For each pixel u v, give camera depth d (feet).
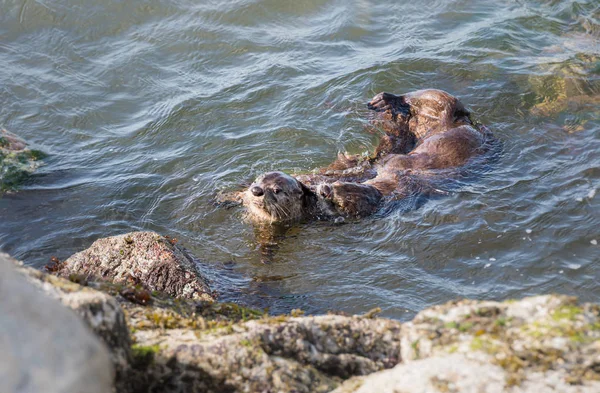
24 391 19.24
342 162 69.10
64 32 93.66
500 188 62.39
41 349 20.25
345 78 81.56
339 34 91.45
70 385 19.94
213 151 72.02
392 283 52.06
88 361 21.02
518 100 75.97
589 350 25.27
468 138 67.82
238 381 26.81
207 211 63.72
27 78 85.92
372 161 69.15
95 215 63.10
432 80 80.48
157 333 30.94
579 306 27.71
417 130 71.15
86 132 77.51
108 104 81.82
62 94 83.30
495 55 84.28
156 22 95.20
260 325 30.19
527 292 48.88
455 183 63.72
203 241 59.77
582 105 74.23
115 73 86.79
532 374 24.54
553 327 26.58
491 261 53.16
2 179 67.82
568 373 24.45
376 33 91.56
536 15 92.02
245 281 53.42
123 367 25.76
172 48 90.63
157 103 81.20
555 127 71.26
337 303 49.83
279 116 76.38
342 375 28.48
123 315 27.04
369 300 49.93
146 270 47.98
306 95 79.30
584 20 90.17
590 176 62.23
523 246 54.34
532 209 58.75
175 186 67.31
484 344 26.45
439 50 86.17
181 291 46.98
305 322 29.84
